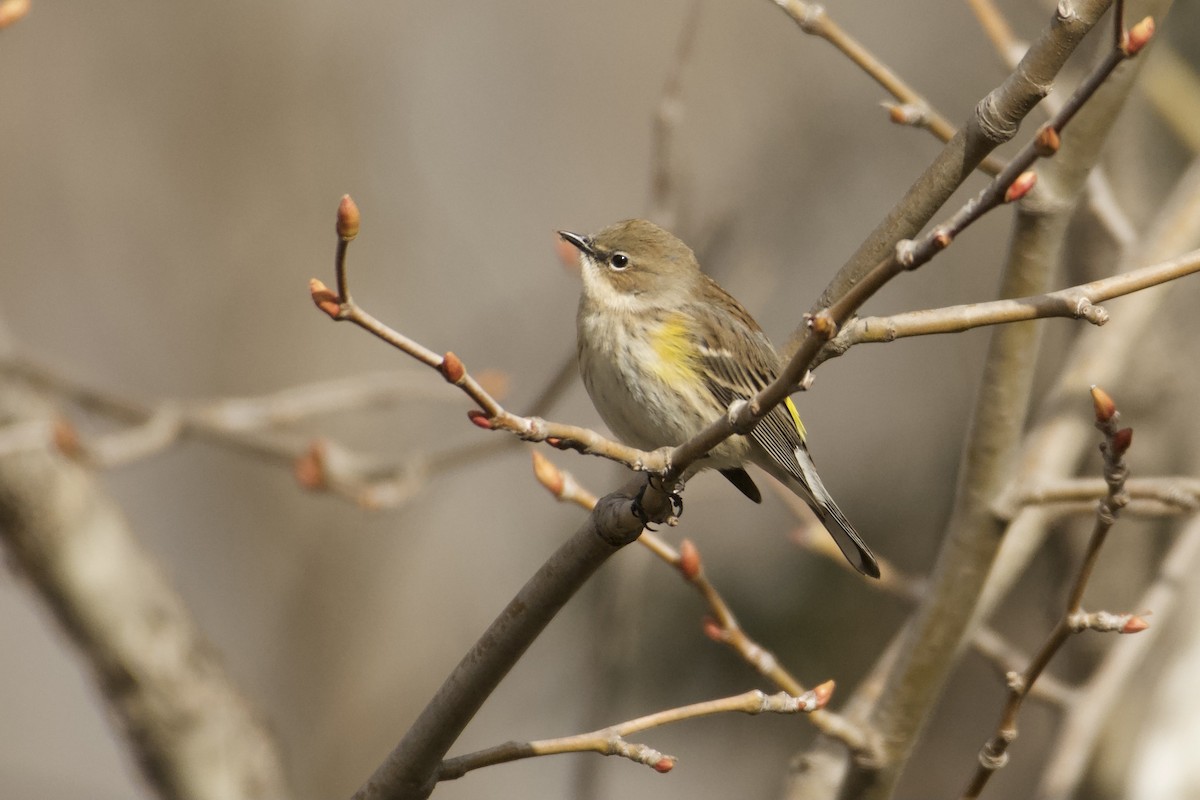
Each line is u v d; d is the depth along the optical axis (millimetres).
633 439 9117
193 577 17953
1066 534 10250
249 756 11500
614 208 19344
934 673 6711
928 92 16547
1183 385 9953
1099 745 9188
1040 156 4398
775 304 15617
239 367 18469
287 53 19469
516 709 16422
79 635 11156
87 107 19375
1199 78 11258
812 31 7051
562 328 18266
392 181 19312
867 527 14508
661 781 13703
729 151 16688
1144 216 10406
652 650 13195
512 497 18766
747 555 13562
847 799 6863
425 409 18453
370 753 17281
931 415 14945
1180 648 9258
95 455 10289
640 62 19812
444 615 18078
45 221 19047
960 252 15188
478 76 19984
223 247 18938
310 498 18250
